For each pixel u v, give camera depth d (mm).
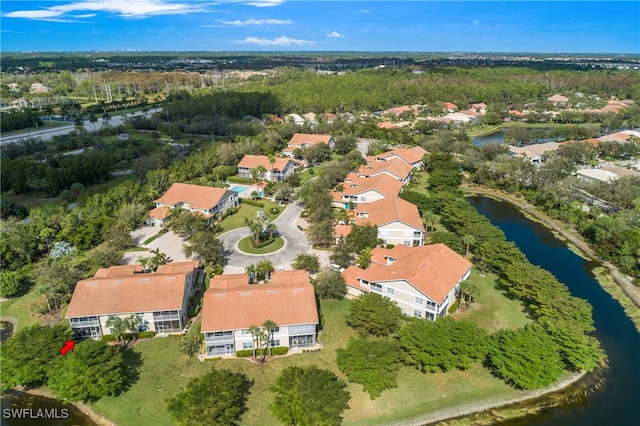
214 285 65562
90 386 48438
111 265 77500
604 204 111000
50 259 77625
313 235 84875
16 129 188500
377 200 101812
